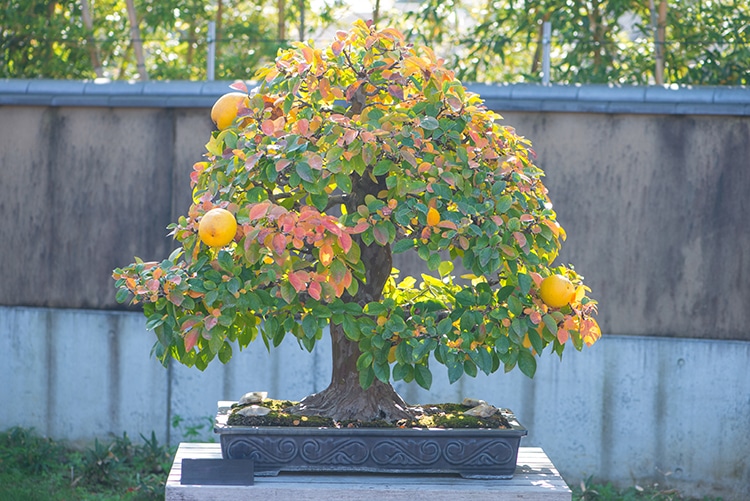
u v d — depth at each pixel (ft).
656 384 18.39
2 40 25.29
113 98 19.26
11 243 20.03
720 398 18.25
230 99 9.53
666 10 23.58
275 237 8.00
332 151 8.29
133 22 24.85
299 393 19.17
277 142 8.55
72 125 19.79
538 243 8.92
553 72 25.31
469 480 9.15
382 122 8.70
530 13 25.40
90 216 19.81
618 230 18.47
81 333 19.80
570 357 18.56
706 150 18.21
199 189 9.46
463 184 8.74
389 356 8.77
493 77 28.78
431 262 8.46
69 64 26.27
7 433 19.67
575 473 18.58
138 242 19.69
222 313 8.38
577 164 18.52
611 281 18.53
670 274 18.39
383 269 9.82
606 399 18.52
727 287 18.24
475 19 27.66
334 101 9.48
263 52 26.43
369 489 8.77
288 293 8.26
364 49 9.12
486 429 9.07
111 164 19.70
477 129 9.25
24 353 19.95
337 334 9.78
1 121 20.01
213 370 19.42
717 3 23.85
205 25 28.02
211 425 19.43
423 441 9.06
